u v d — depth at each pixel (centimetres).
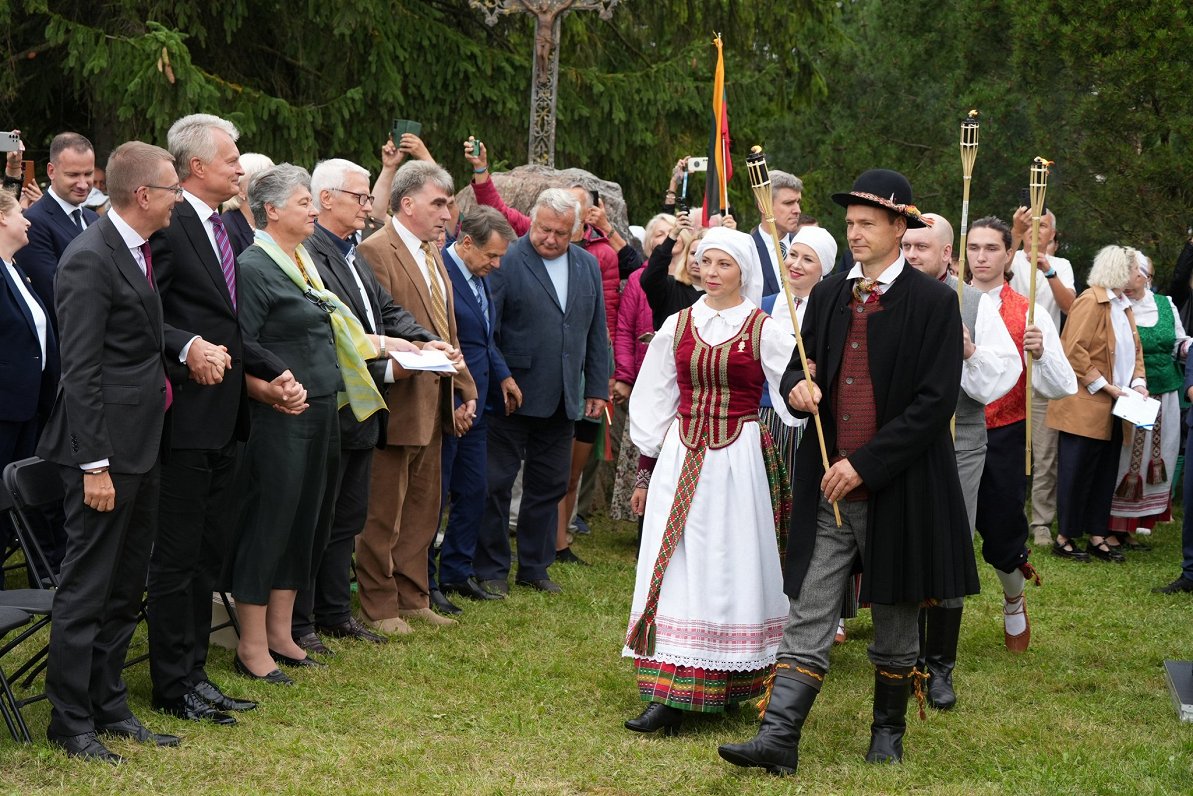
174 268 461
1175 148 1130
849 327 450
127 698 487
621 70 1449
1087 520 894
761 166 453
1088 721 529
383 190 728
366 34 1185
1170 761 473
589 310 729
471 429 688
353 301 580
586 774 442
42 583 502
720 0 1448
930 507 441
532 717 501
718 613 490
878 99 1703
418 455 639
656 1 1441
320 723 482
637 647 498
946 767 462
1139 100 1133
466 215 675
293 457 522
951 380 436
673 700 486
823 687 562
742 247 508
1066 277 966
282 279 523
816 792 429
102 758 425
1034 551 910
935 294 443
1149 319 919
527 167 980
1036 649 645
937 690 543
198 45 1170
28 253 648
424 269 634
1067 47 1131
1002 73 1406
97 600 429
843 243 1758
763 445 504
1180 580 786
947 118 1580
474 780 431
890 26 1681
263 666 530
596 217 813
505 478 716
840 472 434
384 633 613
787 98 1570
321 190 586
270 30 1215
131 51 1044
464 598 694
